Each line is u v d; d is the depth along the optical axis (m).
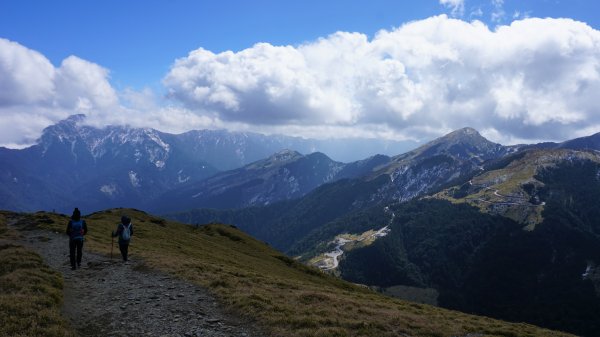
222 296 27.28
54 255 40.62
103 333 20.20
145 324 21.67
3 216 68.44
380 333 23.38
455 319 35.06
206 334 20.69
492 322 38.75
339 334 21.88
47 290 24.69
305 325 22.92
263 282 36.22
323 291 37.94
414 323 27.16
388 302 44.50
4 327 18.17
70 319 21.70
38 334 18.02
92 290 28.11
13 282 25.70
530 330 36.16
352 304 30.36
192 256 60.38
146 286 29.50
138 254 42.78
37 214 71.44
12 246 39.41
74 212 35.03
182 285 30.16
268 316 23.62
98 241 52.97
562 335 37.75
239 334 21.09
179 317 23.02
